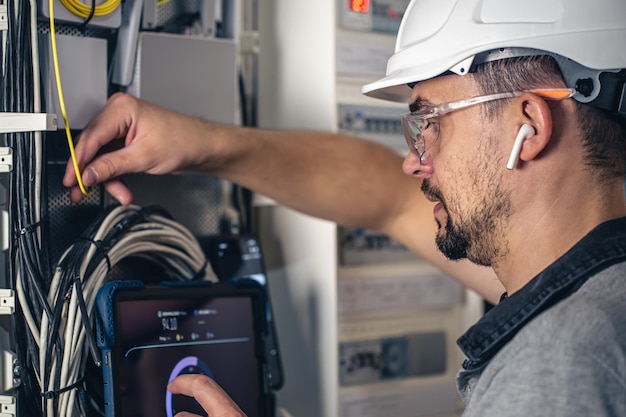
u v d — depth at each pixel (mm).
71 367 1074
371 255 1809
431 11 987
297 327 1831
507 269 916
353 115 1768
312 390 1779
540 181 871
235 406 1004
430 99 964
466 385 933
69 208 1238
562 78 875
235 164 1340
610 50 860
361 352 1781
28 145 1047
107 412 1073
